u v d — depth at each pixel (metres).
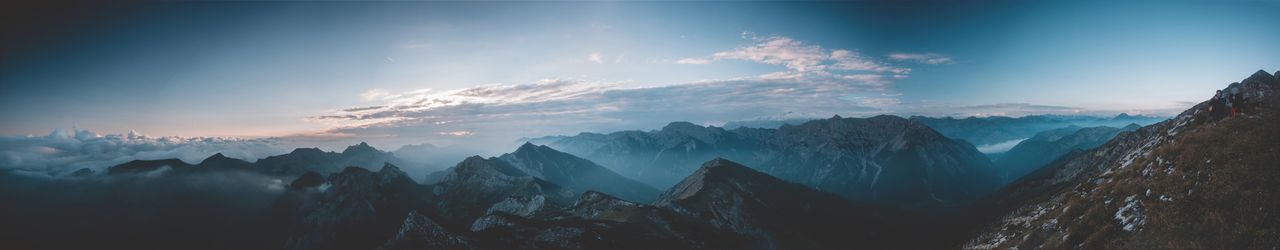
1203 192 71.75
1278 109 87.00
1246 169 71.94
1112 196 84.94
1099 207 83.56
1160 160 84.81
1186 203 71.62
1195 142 83.62
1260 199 66.38
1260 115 86.50
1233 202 68.06
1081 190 104.12
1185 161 79.88
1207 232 66.12
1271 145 74.56
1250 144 76.56
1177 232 68.12
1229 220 66.00
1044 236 91.44
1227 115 93.50
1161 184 77.56
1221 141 80.88
